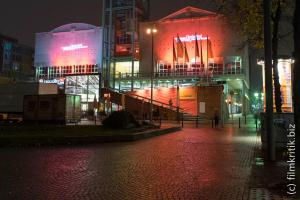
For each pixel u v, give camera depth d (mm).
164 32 78625
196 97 57344
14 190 8227
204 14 76062
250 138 23031
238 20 21484
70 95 36188
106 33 83062
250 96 98250
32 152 15664
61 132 22875
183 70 75938
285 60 34594
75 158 13680
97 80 61531
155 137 23891
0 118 41781
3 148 17375
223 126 37688
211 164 12242
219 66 73875
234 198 7578
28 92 43594
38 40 87750
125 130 24469
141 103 56312
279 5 18781
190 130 31484
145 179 9609
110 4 81625
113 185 8828
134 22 79562
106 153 15273
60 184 8914
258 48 21484
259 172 10312
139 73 78188
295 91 11297
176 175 10195
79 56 83625
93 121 43656
